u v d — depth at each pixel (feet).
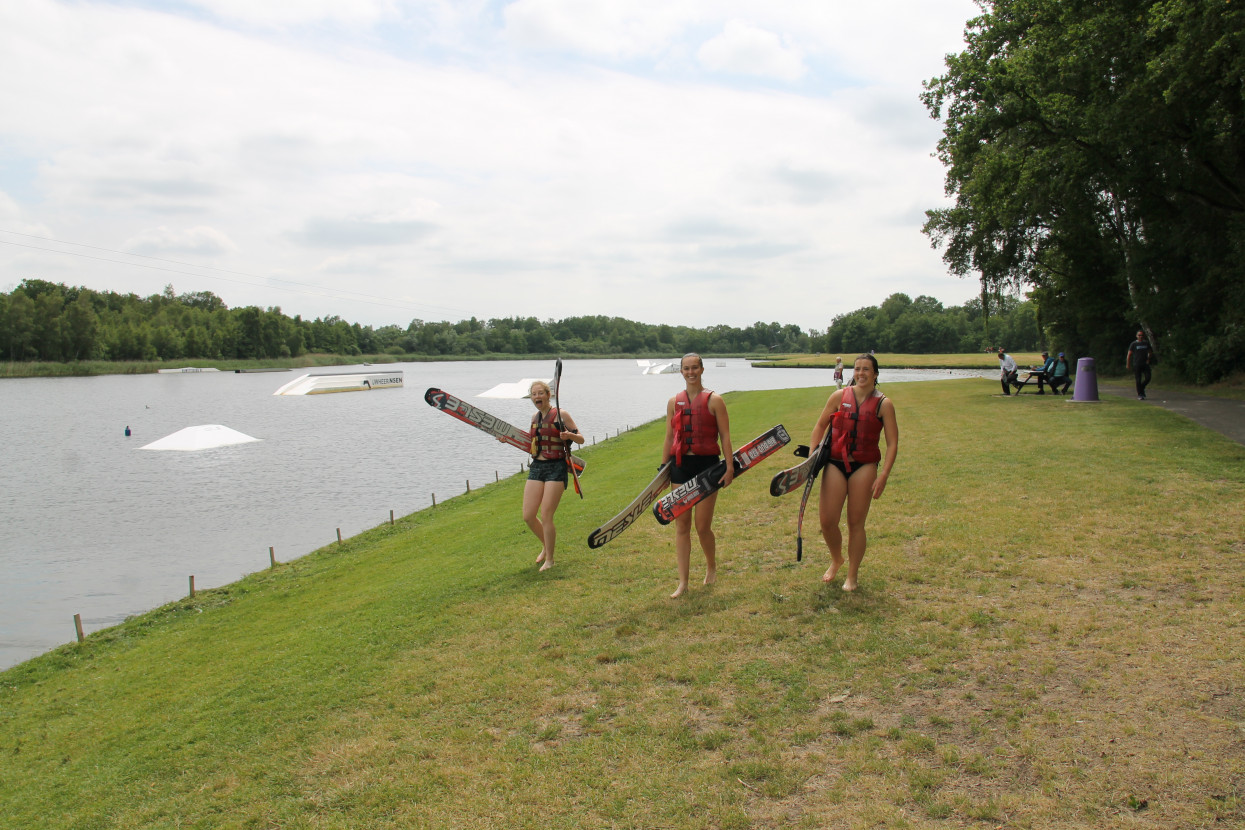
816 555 23.65
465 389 268.41
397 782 13.15
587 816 11.57
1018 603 18.11
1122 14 62.95
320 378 279.69
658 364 503.61
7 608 38.65
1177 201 77.82
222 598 32.68
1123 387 79.97
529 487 25.89
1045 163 71.20
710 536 21.57
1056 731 12.47
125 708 20.29
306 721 16.35
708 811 11.36
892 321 596.70
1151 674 13.99
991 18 83.61
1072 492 28.40
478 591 24.35
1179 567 19.47
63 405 210.79
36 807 14.99
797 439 52.11
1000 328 521.24
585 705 15.25
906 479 33.81
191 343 502.38
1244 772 10.87
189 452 106.83
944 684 14.49
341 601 28.07
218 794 13.78
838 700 14.26
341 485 76.54
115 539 54.65
